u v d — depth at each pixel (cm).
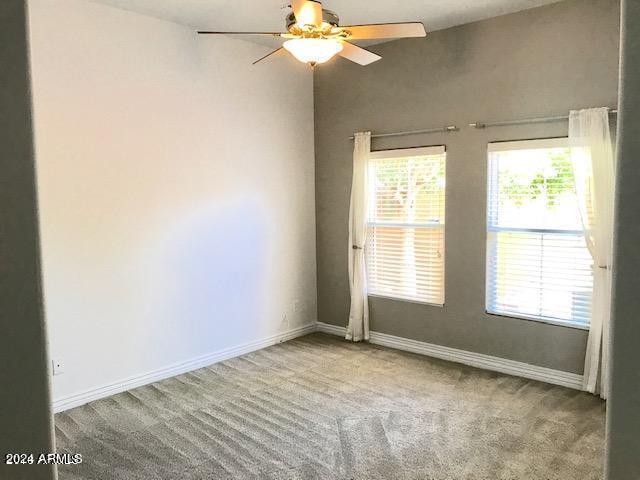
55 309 346
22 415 95
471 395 365
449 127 427
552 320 386
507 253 407
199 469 270
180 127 411
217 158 440
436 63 433
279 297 505
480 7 378
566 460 273
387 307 488
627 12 95
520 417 328
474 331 429
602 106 351
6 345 93
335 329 534
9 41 91
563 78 367
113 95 368
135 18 378
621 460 101
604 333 354
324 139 521
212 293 444
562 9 364
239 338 468
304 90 516
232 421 328
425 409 342
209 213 437
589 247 357
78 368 360
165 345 411
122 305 382
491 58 401
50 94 336
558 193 379
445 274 443
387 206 479
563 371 382
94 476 264
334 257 526
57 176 342
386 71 466
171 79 403
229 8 373
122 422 330
